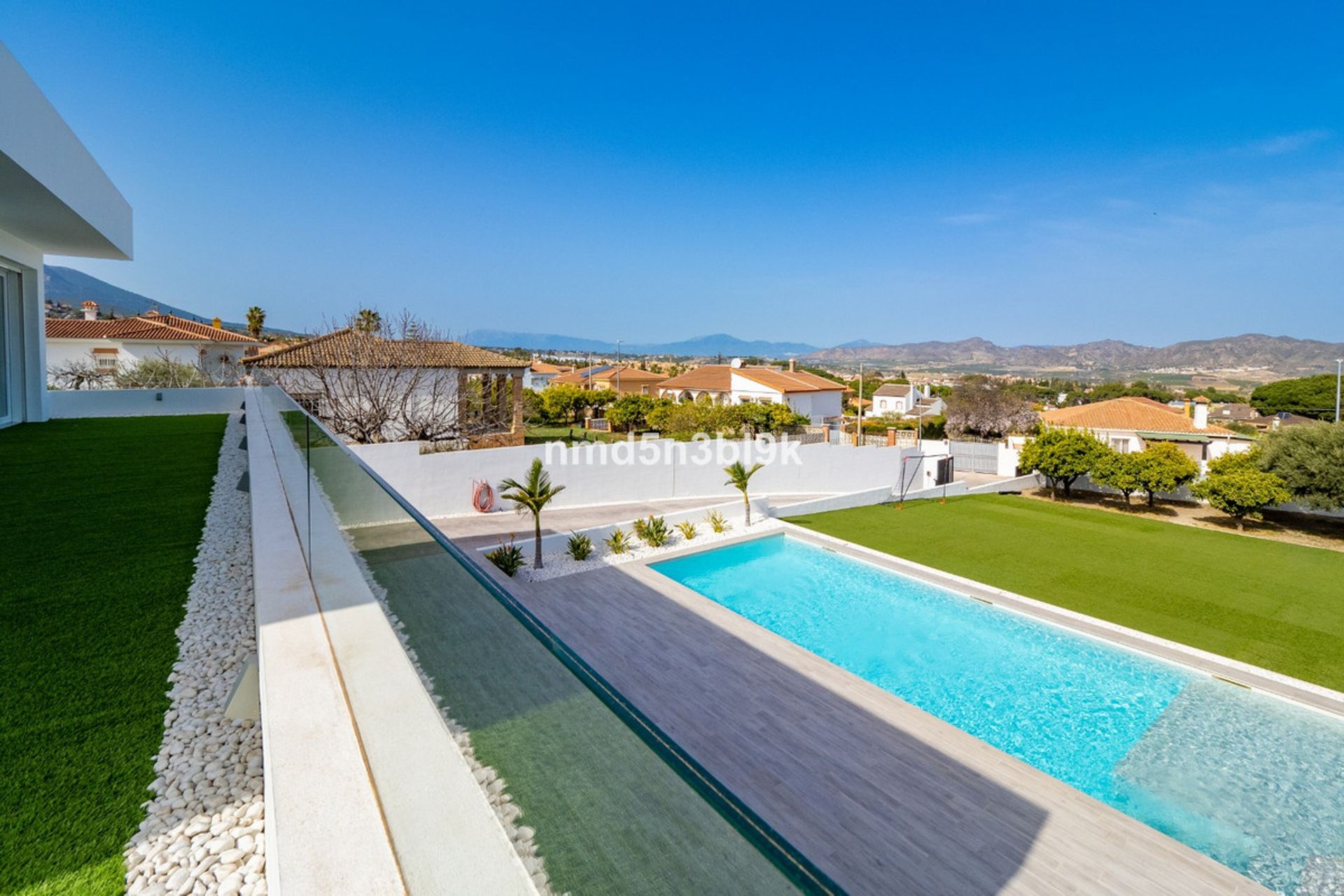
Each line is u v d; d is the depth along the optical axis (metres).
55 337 35.50
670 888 1.11
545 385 64.62
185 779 2.79
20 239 13.23
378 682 2.15
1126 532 18.06
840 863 5.46
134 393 19.55
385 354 22.59
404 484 15.29
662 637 9.84
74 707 3.33
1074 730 8.25
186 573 5.31
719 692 8.23
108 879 2.24
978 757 7.09
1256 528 18.70
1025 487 25.12
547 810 1.38
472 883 1.51
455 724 1.68
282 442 7.44
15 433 13.62
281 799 2.00
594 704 1.35
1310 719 8.52
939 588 13.41
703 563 14.72
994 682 9.51
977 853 5.66
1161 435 26.44
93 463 10.15
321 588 3.59
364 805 2.01
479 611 1.72
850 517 19.22
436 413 22.72
